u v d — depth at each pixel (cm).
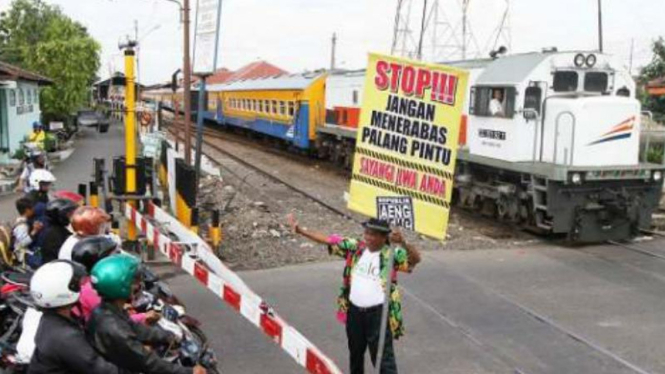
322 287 1017
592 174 1308
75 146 3180
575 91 1409
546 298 970
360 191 573
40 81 2741
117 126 4622
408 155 556
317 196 1892
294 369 715
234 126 4291
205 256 762
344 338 812
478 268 1135
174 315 577
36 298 391
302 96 2888
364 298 602
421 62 545
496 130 1489
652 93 2550
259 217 1504
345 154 2598
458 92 537
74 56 3584
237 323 850
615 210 1328
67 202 677
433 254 1231
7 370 513
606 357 756
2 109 2298
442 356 760
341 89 2594
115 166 1174
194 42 1470
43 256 673
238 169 2539
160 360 413
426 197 554
